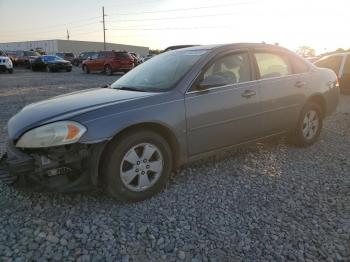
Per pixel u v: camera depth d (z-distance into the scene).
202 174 4.39
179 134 3.84
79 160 3.29
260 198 3.75
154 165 3.73
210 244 2.93
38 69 31.06
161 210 3.49
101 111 3.42
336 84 5.86
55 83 17.67
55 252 2.81
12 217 3.35
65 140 3.21
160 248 2.88
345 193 3.88
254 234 3.07
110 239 2.99
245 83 4.46
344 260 2.72
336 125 7.20
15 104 10.32
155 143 3.69
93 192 3.86
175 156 3.94
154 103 3.69
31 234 3.06
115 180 3.46
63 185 3.27
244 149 5.35
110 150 3.42
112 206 3.56
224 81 4.08
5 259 2.71
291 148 5.45
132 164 3.58
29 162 3.25
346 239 2.99
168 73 4.24
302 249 2.86
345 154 5.22
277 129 4.95
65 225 3.21
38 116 3.49
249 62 4.61
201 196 3.79
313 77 5.41
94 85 16.47
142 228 3.14
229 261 2.72
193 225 3.21
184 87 3.93
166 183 4.04
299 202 3.66
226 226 3.20
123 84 4.54
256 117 4.57
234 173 4.43
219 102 4.14
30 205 3.59
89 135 3.27
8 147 3.46
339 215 3.39
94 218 3.33
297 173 4.45
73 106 3.61
